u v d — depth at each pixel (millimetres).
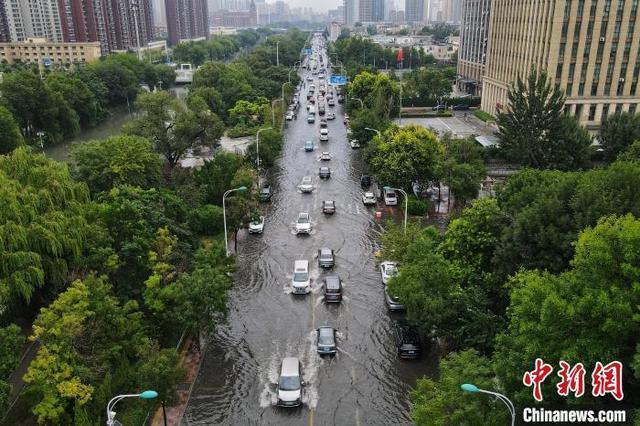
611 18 77250
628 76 80125
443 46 193000
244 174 56719
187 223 44812
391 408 28641
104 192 43250
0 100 83625
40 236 32656
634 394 22219
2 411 23438
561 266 29969
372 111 82125
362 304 39344
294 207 60438
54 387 24141
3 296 28906
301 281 41000
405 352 32594
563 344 20641
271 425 27438
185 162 76312
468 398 21250
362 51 176250
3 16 176875
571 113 81000
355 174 72875
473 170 54188
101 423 25422
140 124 67125
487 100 109312
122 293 32875
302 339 35062
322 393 29812
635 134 61031
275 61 174250
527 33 86562
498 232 35531
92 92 112938
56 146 93000
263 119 97375
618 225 22234
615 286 20500
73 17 175125
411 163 56719
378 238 51562
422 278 31703
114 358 27891
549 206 31422
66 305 26469
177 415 28203
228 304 39344
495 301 33094
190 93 109688
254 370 31953
